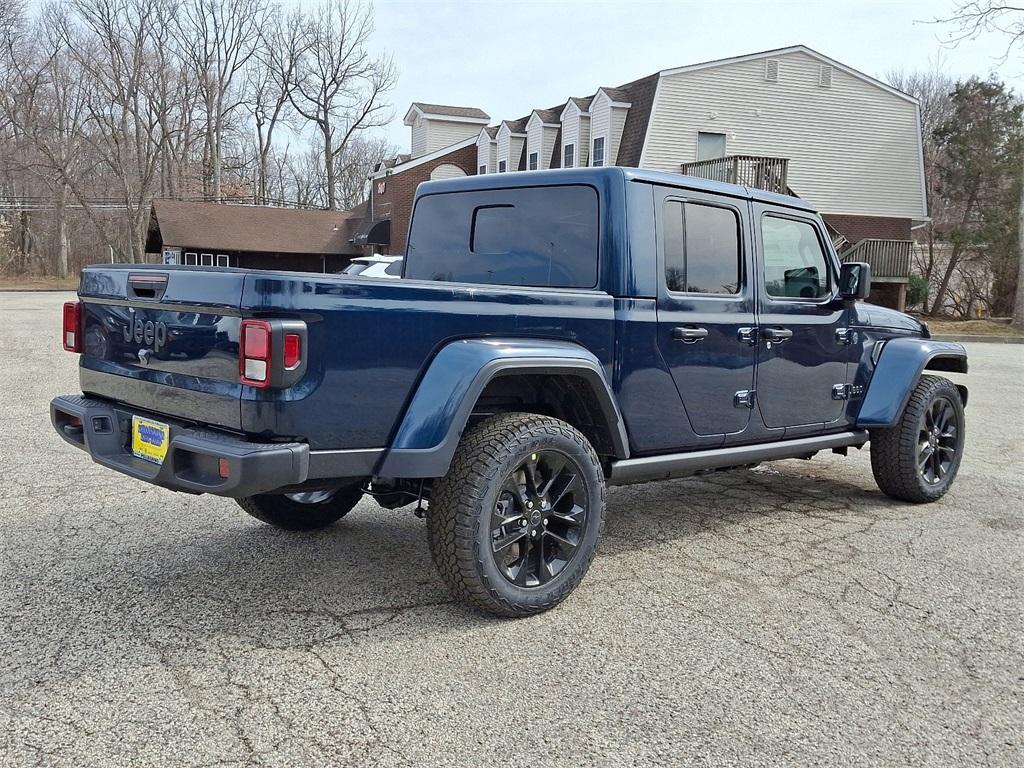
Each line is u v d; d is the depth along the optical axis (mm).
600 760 2385
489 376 3104
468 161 33594
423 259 4609
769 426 4480
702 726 2586
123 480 5422
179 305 3006
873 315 5184
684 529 4738
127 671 2836
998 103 28719
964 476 6258
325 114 55969
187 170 51750
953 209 30328
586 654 3062
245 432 2811
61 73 47625
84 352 3734
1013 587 3865
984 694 2846
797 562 4176
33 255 54594
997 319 27359
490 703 2688
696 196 4039
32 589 3549
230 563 3934
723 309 4133
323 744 2426
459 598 3291
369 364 2957
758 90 26156
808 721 2635
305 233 36938
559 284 3914
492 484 3164
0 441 6469
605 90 26547
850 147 27578
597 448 3789
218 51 50906
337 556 4070
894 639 3270
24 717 2527
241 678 2809
